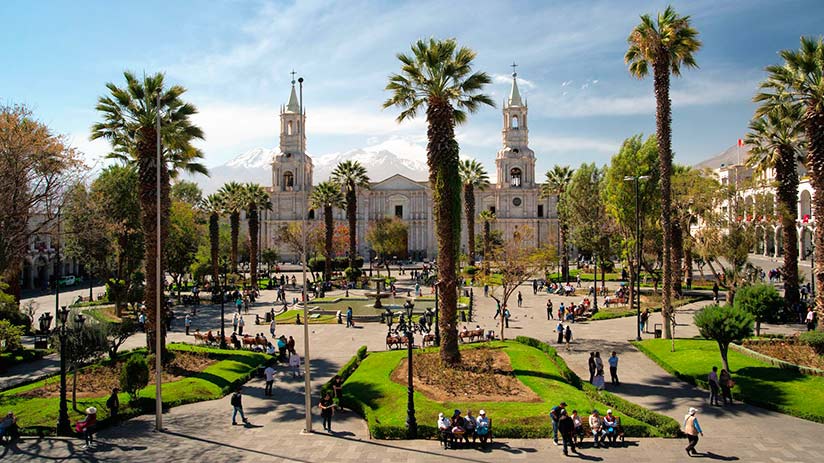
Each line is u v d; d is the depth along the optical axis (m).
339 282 78.38
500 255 42.53
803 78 32.41
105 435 21.56
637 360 32.47
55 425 22.14
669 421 21.14
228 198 81.00
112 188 51.91
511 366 28.91
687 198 44.81
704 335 26.84
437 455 19.17
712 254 42.03
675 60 36.84
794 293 41.06
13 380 30.03
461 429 19.81
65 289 80.06
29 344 39.28
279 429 22.11
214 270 73.38
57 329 24.75
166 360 30.95
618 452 19.22
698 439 19.86
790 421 22.09
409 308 22.88
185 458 19.19
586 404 22.98
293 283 80.06
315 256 92.12
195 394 26.28
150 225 31.03
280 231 106.56
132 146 33.03
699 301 54.94
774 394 24.45
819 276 31.56
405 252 138.75
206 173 35.91
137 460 19.12
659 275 64.38
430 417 21.83
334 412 24.25
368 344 38.47
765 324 39.88
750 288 35.78
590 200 70.50
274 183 138.62
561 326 37.31
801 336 30.16
